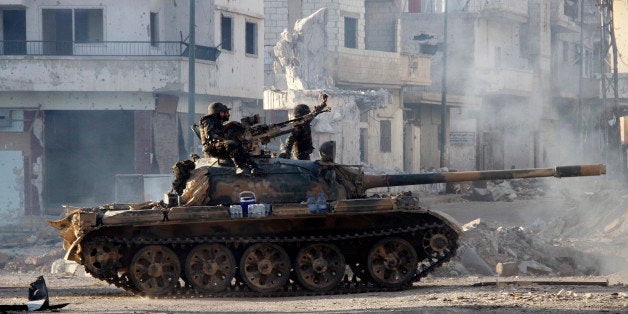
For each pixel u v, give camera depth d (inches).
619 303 1446.9
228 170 1804.9
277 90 4441.4
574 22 7829.7
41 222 4148.6
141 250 1718.8
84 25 4345.5
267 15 5487.2
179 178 1808.6
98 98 4286.4
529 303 1455.5
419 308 1386.6
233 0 4707.2
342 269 1764.3
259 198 1788.9
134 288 1747.0
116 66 4207.7
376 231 1782.7
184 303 1615.4
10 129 4298.7
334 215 1748.3
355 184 1846.7
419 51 6727.4
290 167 1823.3
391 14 5876.0
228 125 1824.6
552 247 2886.3
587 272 2667.3
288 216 1723.7
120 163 4347.9
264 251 1747.0
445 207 4510.3
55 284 2190.0
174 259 1732.3
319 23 4616.1
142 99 4301.2
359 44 5605.3
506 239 2866.6
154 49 4429.1
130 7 4345.5
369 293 1754.4
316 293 1755.7
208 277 1743.4
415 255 1790.1
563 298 1528.1
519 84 6919.3
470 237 2765.7
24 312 1428.4
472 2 6756.9
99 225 1692.9
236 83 4726.9
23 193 4296.3
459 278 2331.4
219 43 4589.1
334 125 4298.7
